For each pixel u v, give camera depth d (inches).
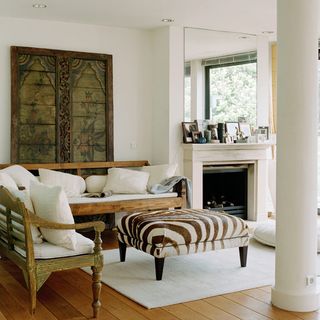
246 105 303.6
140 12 242.7
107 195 244.1
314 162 145.3
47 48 258.4
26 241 137.9
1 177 203.5
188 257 207.2
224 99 295.1
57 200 143.9
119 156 281.3
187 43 281.0
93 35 271.1
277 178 148.9
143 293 161.8
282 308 147.2
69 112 263.4
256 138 300.4
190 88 283.1
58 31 261.6
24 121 252.8
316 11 143.6
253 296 159.2
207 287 167.8
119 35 278.7
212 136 288.8
